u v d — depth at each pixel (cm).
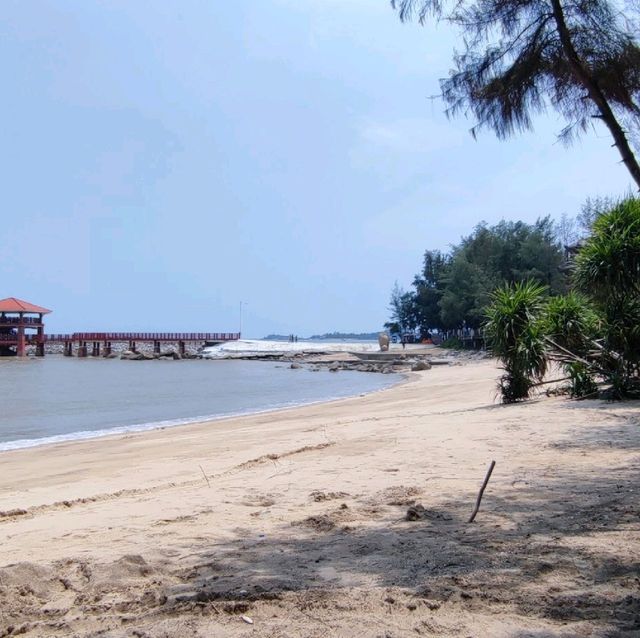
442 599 414
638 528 559
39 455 1564
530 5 674
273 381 5131
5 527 686
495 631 366
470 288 7438
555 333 1745
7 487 1089
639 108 675
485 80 704
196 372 6719
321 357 9175
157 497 809
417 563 489
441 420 1447
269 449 1248
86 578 483
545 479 782
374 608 403
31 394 3981
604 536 541
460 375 4297
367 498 727
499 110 709
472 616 388
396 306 10412
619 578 443
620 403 1480
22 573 480
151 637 367
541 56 689
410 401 2456
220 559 519
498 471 845
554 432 1148
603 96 659
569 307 1742
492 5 678
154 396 3781
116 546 575
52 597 453
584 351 1727
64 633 385
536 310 1772
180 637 366
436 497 714
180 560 524
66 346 11794
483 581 444
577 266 1579
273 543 561
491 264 7612
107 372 6794
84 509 765
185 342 11569
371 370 6431
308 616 392
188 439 1664
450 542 539
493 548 519
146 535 609
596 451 953
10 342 10675
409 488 757
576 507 643
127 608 422
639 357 1555
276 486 824
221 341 11906
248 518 662
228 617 394
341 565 491
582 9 655
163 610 409
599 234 1541
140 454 1428
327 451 1120
